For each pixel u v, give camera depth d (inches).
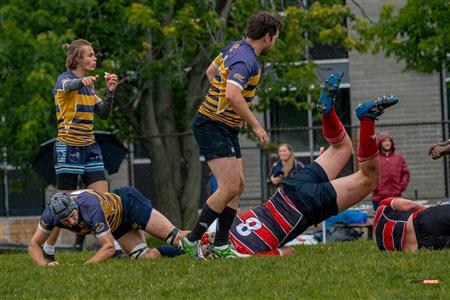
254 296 864.3
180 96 2706.7
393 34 2347.4
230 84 1067.3
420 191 2743.6
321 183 1182.9
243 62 1075.9
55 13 2352.4
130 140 2508.6
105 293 924.6
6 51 2287.2
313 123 3019.2
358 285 890.7
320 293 861.2
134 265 1102.4
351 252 1190.3
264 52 1117.7
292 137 3016.7
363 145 1143.6
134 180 2987.2
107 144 1434.5
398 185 2041.1
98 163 1279.5
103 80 2327.8
